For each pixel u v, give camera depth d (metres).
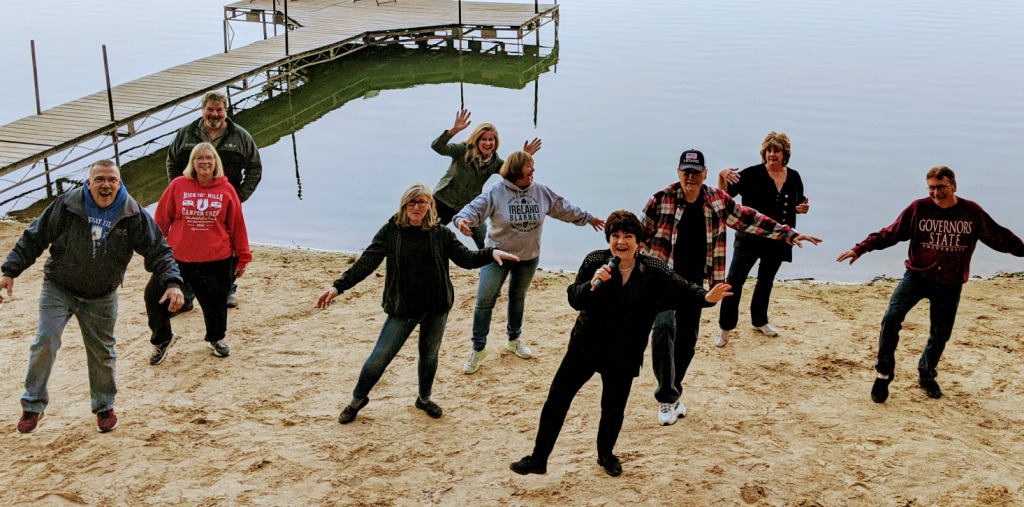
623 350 5.21
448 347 7.69
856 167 14.38
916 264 6.50
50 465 5.70
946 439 6.03
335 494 5.48
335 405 6.61
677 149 15.37
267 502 5.38
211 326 7.29
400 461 5.86
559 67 21.84
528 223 6.87
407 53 24.50
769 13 28.59
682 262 6.16
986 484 5.43
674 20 27.66
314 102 19.42
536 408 6.57
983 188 13.52
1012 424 6.33
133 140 16.19
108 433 6.11
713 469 5.64
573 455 5.88
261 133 17.06
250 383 6.96
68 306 5.88
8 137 13.66
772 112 17.42
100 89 18.98
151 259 5.99
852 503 5.31
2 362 7.23
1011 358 7.41
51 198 13.01
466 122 8.64
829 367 7.23
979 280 9.95
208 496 5.43
